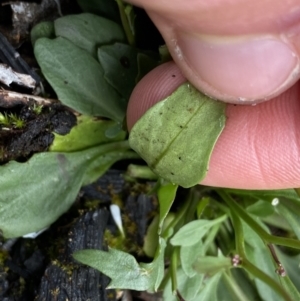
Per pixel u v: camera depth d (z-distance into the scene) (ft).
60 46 0.16
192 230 0.17
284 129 0.16
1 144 0.16
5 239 0.17
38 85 0.16
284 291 0.16
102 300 0.17
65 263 0.16
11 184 0.16
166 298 0.17
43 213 0.16
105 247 0.17
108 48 0.17
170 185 0.16
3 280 0.16
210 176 0.17
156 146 0.15
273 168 0.16
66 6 0.17
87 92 0.17
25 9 0.16
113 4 0.17
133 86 0.17
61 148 0.17
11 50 0.16
